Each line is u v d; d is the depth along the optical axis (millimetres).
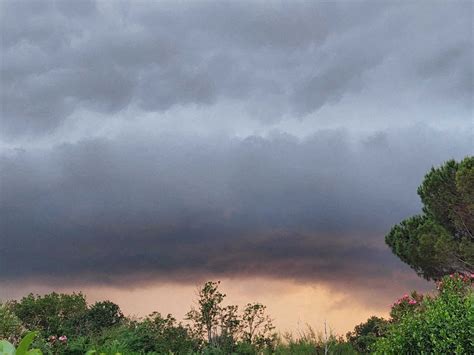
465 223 18188
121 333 13562
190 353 13453
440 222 18906
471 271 17312
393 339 7879
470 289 8609
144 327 14094
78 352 11898
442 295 8648
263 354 13547
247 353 13898
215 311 14883
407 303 9961
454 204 18000
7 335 13414
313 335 12844
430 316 7660
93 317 18000
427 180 18797
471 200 17125
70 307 18375
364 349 12750
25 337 1785
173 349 13500
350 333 13898
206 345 14445
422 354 7301
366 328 13766
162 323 14352
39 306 17766
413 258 18734
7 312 14031
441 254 17531
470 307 7211
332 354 12164
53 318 17609
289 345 12945
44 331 16938
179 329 14430
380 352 8094
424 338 7438
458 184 16969
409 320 7977
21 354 1785
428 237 17812
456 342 6984
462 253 17188
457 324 7176
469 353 6926
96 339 13531
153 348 13195
